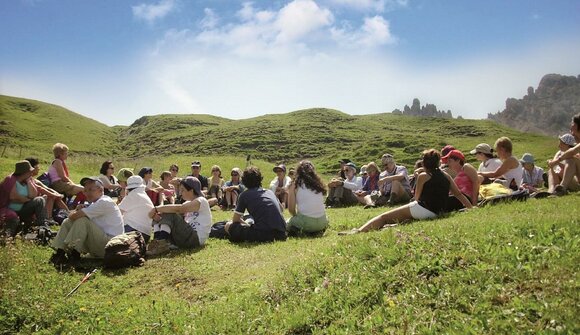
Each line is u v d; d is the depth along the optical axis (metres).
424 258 6.11
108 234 9.57
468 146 82.69
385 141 91.81
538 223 6.51
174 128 149.50
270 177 38.31
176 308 6.76
